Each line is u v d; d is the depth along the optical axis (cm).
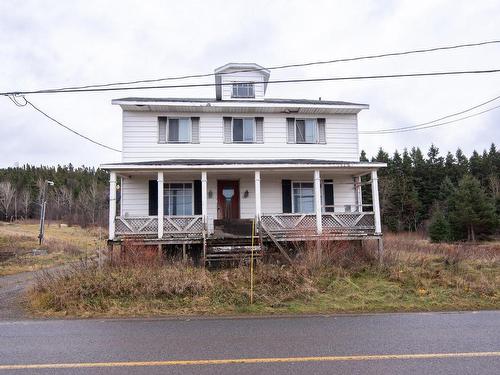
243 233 1589
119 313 859
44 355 540
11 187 7981
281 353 541
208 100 1812
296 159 1775
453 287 1085
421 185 5981
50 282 1022
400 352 542
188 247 1477
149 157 1730
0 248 2698
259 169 1498
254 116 1806
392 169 6212
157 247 1429
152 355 536
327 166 1498
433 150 7012
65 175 9700
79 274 1058
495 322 745
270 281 1069
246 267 1207
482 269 1315
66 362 509
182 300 940
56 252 2591
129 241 1369
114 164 1427
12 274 1578
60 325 742
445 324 727
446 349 555
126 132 1730
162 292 967
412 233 4444
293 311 880
